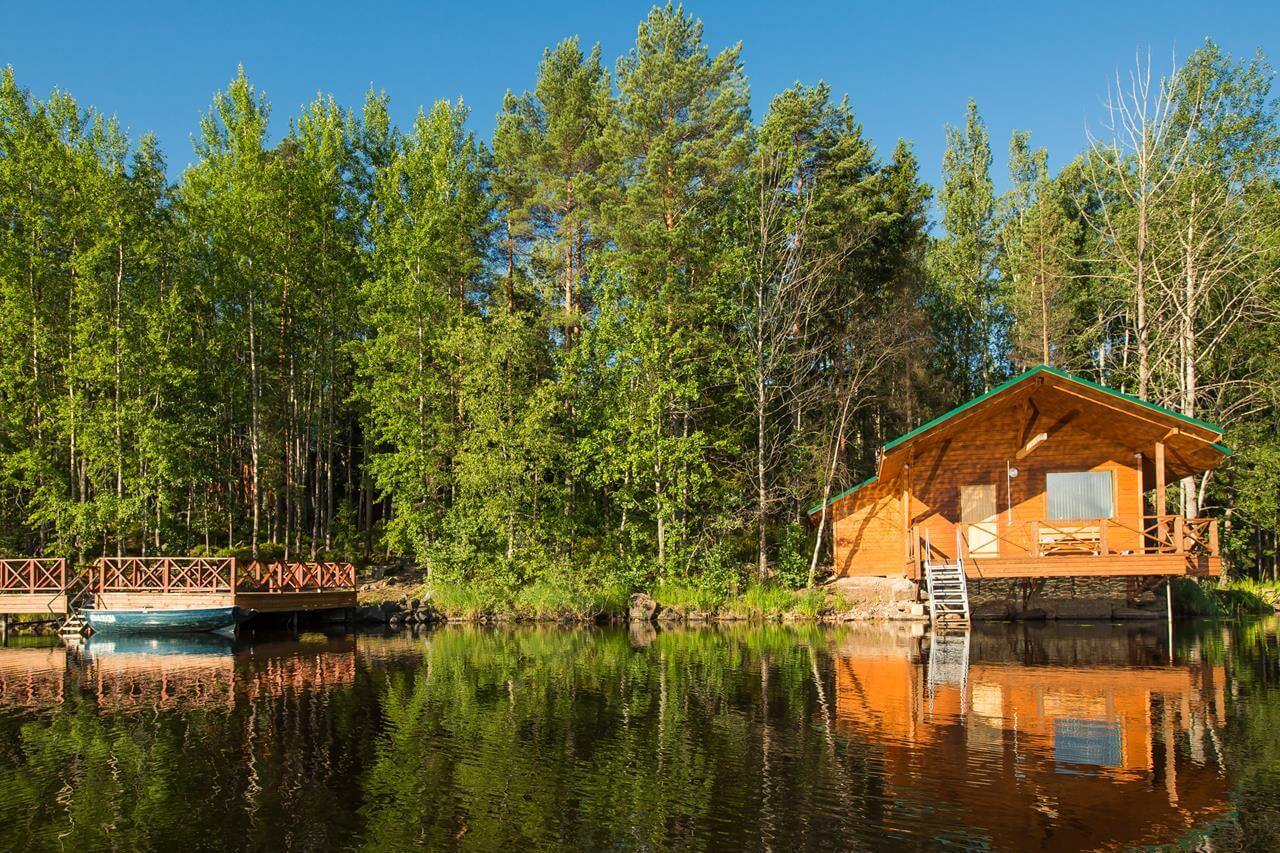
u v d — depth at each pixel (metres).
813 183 32.62
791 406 30.86
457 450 30.20
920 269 39.16
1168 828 7.35
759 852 6.99
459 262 33.56
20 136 27.05
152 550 29.69
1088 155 35.75
